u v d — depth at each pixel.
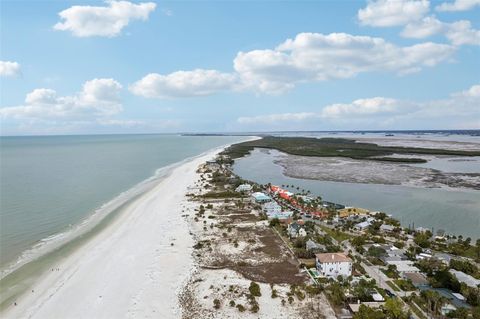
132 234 82.31
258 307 52.22
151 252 72.06
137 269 64.00
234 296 55.69
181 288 57.91
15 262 65.31
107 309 50.84
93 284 57.91
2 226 85.06
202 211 103.12
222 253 73.19
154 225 89.62
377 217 99.31
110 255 69.62
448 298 54.12
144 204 110.50
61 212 98.31
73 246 73.75
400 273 64.19
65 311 50.06
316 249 72.88
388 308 49.78
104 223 89.69
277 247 76.81
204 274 63.41
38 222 88.81
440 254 72.88
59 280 58.97
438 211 109.62
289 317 50.03
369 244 79.50
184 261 68.44
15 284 57.25
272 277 62.59
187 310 51.47
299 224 90.94
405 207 114.62
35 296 53.88
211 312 51.03
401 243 78.88
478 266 67.81
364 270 65.44
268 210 104.06
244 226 91.25
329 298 55.31
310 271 64.88
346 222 94.88
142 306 52.00
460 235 85.50
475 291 53.69
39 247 72.75
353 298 54.22
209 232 85.88
